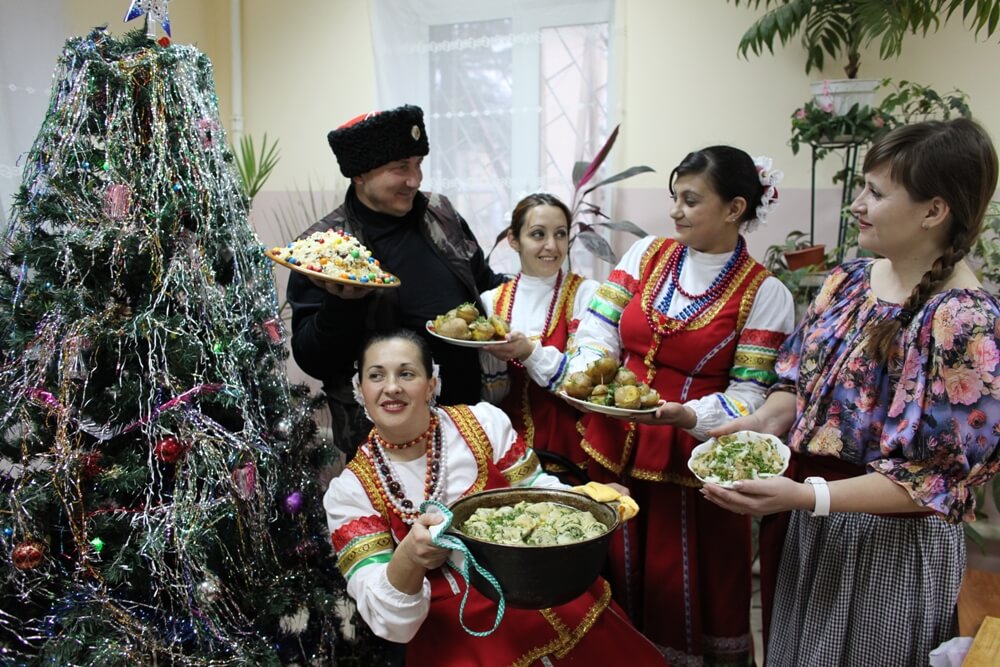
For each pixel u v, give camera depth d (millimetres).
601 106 2980
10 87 2518
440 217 2014
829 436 1322
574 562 1094
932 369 1188
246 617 1458
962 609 1636
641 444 1716
